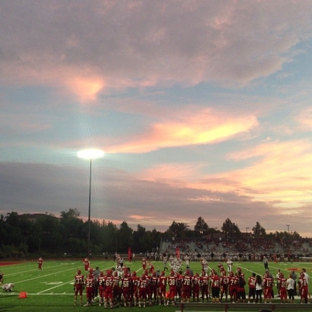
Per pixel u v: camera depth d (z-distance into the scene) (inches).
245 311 700.0
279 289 841.5
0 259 2662.4
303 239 3791.8
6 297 880.3
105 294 756.0
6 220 3801.7
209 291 861.8
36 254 2849.4
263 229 6520.7
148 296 796.0
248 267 1852.9
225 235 5954.7
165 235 5187.0
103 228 4173.2
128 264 2092.8
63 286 1074.7
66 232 3873.0
